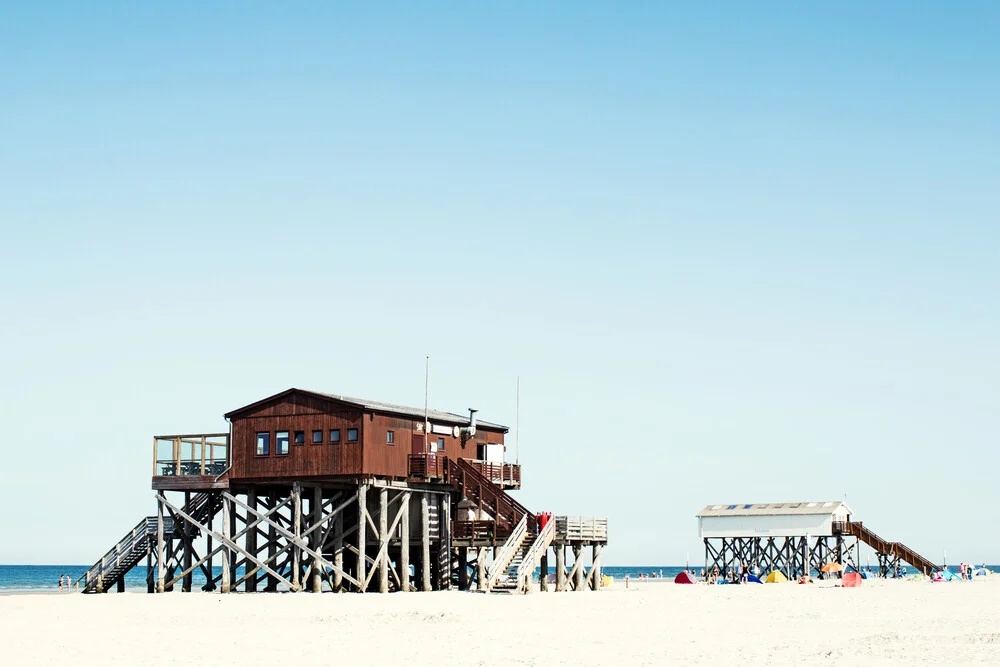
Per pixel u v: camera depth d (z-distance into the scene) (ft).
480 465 247.70
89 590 245.04
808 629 158.20
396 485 230.89
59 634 155.63
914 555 363.76
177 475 239.91
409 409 244.01
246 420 235.40
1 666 125.18
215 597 219.82
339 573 227.40
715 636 148.66
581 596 222.89
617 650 134.00
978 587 292.81
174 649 137.90
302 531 240.53
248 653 133.69
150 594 235.61
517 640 144.56
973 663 119.96
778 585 314.96
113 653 135.03
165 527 242.37
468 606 192.34
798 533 366.02
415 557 256.32
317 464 226.79
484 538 235.40
